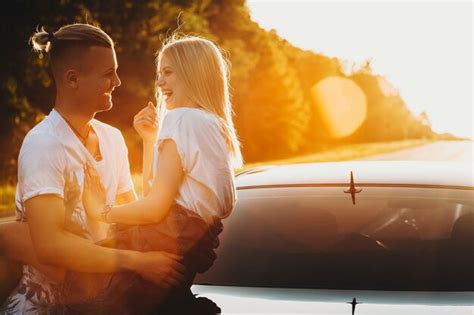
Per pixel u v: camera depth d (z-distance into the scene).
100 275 2.83
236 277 3.05
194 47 2.95
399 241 3.22
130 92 31.61
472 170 3.89
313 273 3.04
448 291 2.89
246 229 3.33
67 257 2.86
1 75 25.25
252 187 3.69
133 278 2.76
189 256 2.78
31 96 27.14
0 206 17.97
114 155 3.37
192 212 2.79
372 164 4.07
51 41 3.20
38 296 3.10
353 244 3.19
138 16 30.56
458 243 3.20
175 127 2.81
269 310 2.65
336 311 2.62
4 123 25.55
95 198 3.22
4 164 25.62
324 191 3.55
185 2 34.12
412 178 3.68
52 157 3.04
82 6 26.34
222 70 2.99
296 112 62.16
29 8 25.52
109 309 2.76
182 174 2.81
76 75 3.18
